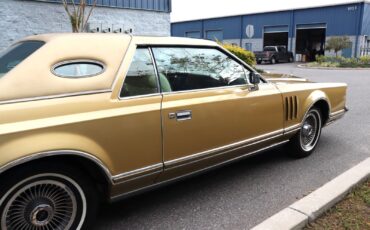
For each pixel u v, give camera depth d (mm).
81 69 2943
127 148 3078
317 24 36094
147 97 3250
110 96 3008
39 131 2600
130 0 12547
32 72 2715
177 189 4164
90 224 3025
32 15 10531
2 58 3107
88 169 2986
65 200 2885
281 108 4578
